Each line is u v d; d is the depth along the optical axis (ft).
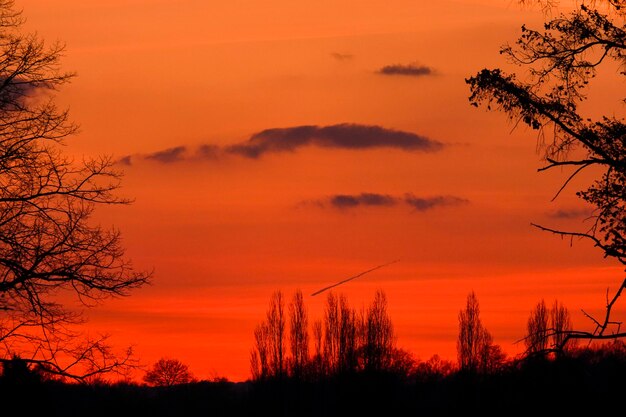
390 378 421.18
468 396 344.90
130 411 264.72
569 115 100.94
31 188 133.69
